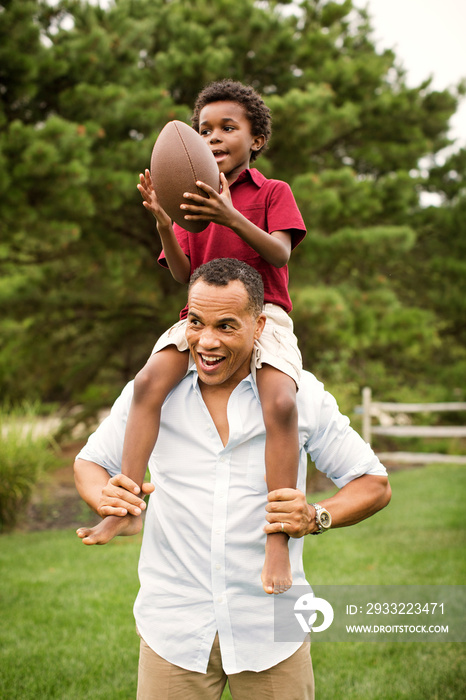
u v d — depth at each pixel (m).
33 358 14.07
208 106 2.26
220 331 1.77
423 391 17.81
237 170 2.26
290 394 1.84
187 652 1.81
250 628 1.82
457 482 10.36
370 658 4.09
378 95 14.70
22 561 6.47
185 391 1.93
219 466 1.87
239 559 1.83
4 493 8.03
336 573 5.68
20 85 8.96
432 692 3.62
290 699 1.84
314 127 10.66
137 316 13.87
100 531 1.71
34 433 9.05
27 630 4.61
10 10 8.82
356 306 12.59
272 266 2.14
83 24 10.51
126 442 1.87
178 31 11.40
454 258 17.31
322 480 10.89
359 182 11.96
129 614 4.95
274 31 11.97
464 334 19.05
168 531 1.89
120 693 3.71
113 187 9.70
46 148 8.02
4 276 14.60
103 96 9.76
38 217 8.84
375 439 15.33
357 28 16.92
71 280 14.01
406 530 7.33
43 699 3.62
